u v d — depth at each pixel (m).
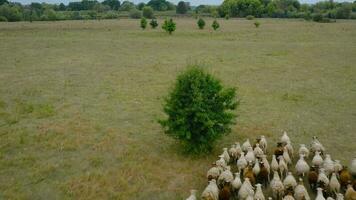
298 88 31.33
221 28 87.50
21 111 25.25
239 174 14.84
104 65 41.91
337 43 58.53
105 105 26.66
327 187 14.30
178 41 62.12
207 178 15.43
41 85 32.69
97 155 18.27
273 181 14.16
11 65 41.94
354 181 14.26
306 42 60.56
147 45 57.72
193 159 17.70
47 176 16.22
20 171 16.64
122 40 63.97
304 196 13.23
